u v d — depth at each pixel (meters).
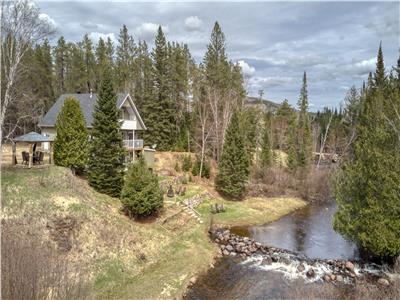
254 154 50.06
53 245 15.92
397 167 18.03
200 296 15.93
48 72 54.38
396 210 17.81
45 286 6.87
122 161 25.94
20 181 20.11
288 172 46.03
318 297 15.68
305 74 72.19
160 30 50.94
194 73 56.62
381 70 40.03
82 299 7.77
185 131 51.97
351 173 20.50
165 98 50.34
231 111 46.47
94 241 17.80
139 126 40.44
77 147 25.64
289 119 65.94
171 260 19.03
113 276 15.94
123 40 61.06
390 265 19.42
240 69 56.56
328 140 66.50
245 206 34.34
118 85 58.53
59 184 21.42
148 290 15.51
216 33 55.09
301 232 27.86
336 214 21.38
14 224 15.84
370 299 13.75
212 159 46.91
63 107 25.95
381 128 19.27
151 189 22.97
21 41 27.20
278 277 18.41
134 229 20.83
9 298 6.31
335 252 22.94
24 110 39.50
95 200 22.47
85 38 61.44
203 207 31.73
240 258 21.25
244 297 16.02
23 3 26.45
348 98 54.94
